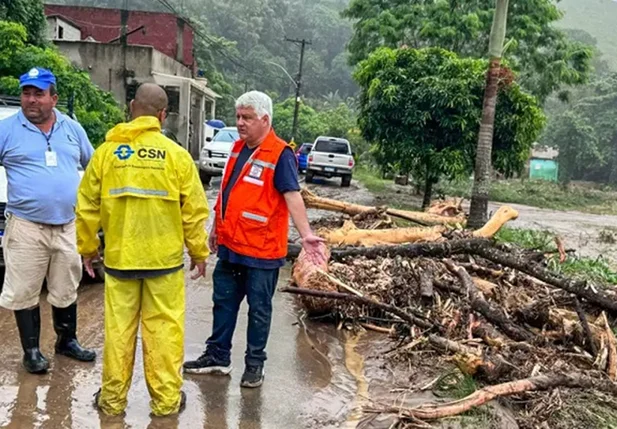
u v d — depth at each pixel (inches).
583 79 1045.2
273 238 165.6
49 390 159.3
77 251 165.2
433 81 585.9
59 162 168.6
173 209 145.2
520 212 874.8
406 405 164.9
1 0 647.8
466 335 209.0
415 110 596.1
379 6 1063.6
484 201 480.4
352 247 272.1
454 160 589.6
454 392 173.3
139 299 149.1
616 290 265.4
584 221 810.2
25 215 162.9
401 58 623.5
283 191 162.2
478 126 589.9
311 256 163.0
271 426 150.0
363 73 650.2
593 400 169.9
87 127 595.8
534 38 991.0
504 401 164.7
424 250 260.2
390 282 239.8
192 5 2844.5
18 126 165.3
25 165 164.2
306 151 1154.7
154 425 146.3
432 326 212.1
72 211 170.2
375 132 628.4
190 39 1493.6
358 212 379.6
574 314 228.2
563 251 290.2
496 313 213.5
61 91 603.5
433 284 243.1
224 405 159.2
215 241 176.9
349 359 198.5
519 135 587.8
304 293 218.7
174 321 148.7
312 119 2309.3
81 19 1371.8
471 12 954.7
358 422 154.4
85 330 204.1
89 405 153.3
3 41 571.8
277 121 2288.4
